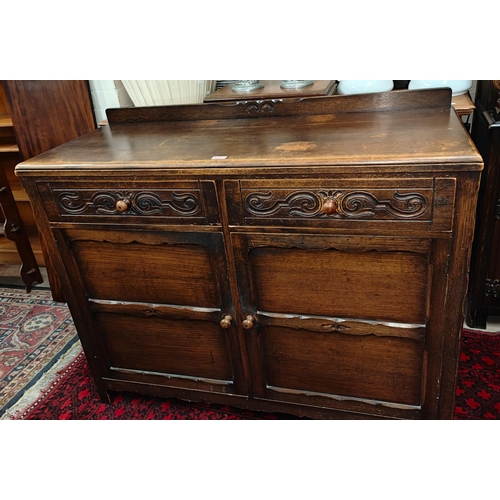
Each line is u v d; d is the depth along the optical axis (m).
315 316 1.21
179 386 1.47
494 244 1.58
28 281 2.29
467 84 1.52
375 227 1.04
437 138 1.07
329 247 1.10
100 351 1.50
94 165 1.16
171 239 1.21
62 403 1.61
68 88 1.82
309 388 1.34
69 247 1.32
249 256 1.18
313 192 1.04
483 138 1.58
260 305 1.25
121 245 1.28
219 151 1.16
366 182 1.00
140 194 1.17
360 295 1.15
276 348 1.30
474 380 1.53
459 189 0.96
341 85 1.53
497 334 1.73
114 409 1.57
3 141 2.16
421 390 1.23
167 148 1.24
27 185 1.25
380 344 1.20
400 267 1.08
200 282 1.26
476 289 1.69
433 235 1.02
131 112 1.56
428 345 1.15
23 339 1.98
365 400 1.30
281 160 1.04
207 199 1.12
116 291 1.37
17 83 1.86
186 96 1.72
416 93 1.32
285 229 1.11
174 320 1.36
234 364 1.36
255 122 1.42
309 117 1.39
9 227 2.15
